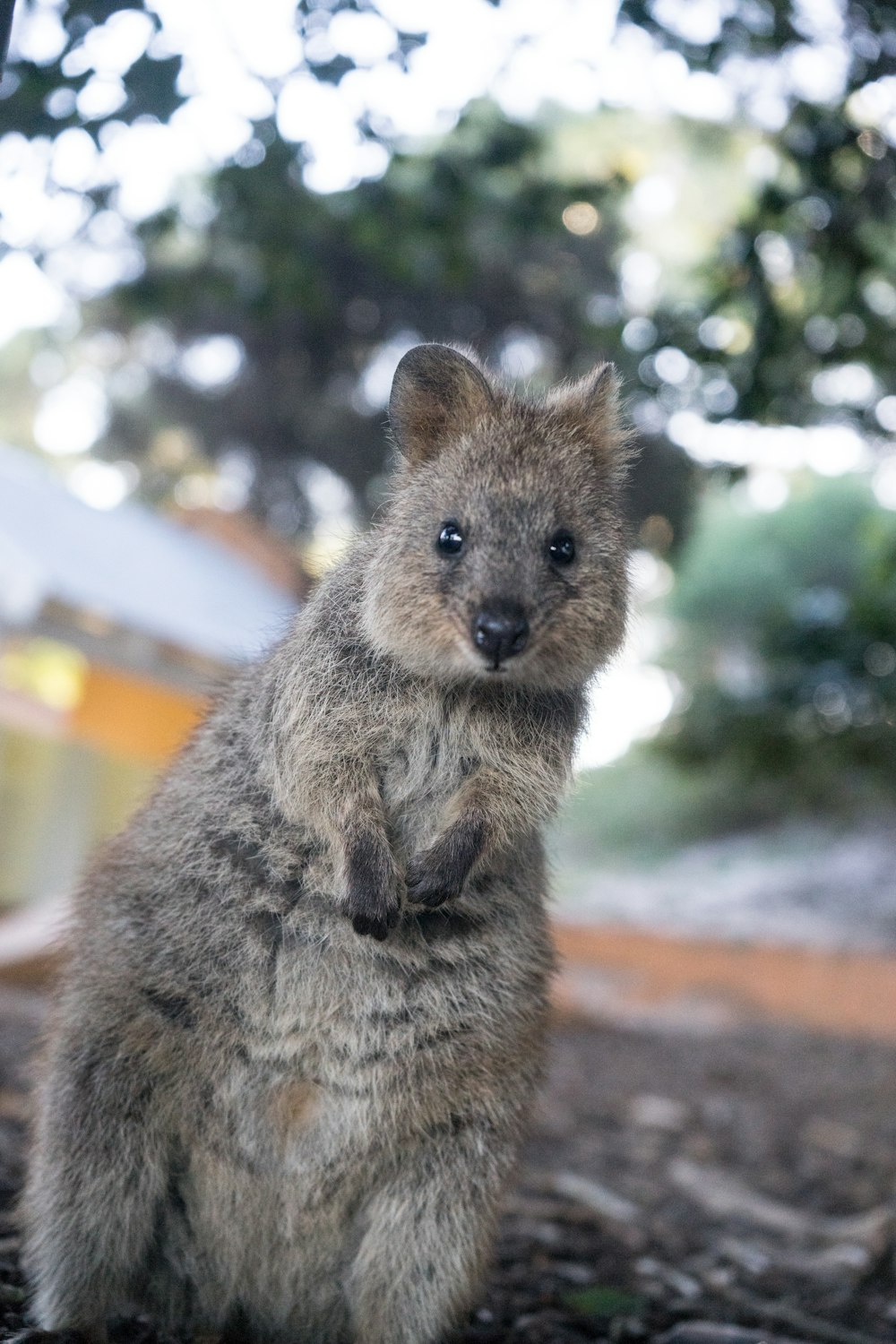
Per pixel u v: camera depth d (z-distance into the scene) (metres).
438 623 0.83
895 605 1.52
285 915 0.81
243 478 4.19
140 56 1.00
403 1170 0.82
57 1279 0.80
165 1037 0.81
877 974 3.29
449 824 0.83
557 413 0.89
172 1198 0.82
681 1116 1.62
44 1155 0.81
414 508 0.86
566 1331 0.91
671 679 1.92
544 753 0.85
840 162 1.17
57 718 2.65
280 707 0.84
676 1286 1.02
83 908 0.85
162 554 2.98
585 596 0.85
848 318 1.25
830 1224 1.21
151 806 0.86
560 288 3.22
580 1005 2.41
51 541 2.50
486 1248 0.83
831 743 1.69
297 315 3.54
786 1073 2.14
